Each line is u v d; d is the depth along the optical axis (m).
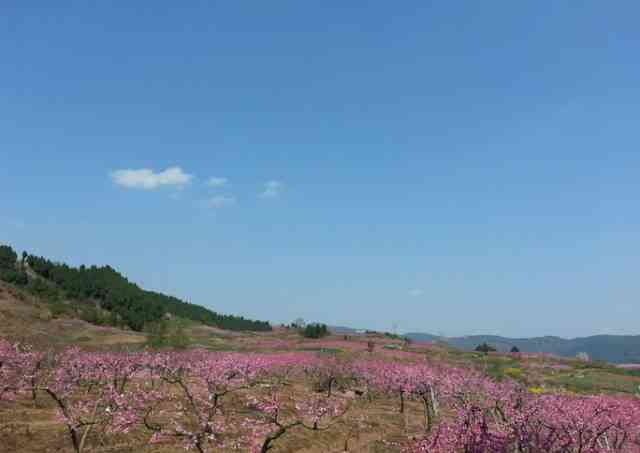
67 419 22.12
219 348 86.62
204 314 162.12
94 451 24.16
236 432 26.83
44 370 37.91
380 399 53.25
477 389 40.75
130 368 40.50
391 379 47.31
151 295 157.88
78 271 140.62
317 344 97.38
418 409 48.06
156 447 25.16
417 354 85.81
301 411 33.69
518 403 29.08
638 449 23.36
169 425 27.53
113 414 23.34
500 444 16.50
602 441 24.92
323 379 54.97
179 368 42.72
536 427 18.23
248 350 85.06
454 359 83.00
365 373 52.78
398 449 29.33
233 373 42.50
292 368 57.66
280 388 46.50
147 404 30.42
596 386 60.34
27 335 67.56
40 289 111.50
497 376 58.06
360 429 34.44
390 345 100.38
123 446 25.02
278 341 105.88
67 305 109.94
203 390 34.19
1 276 109.31
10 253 125.94
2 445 23.38
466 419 17.75
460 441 16.91
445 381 44.34
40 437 25.27
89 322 100.50
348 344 98.25
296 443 28.97
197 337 111.38
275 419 23.70
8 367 33.41
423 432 34.84
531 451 16.95
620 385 61.56
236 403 36.28
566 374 71.88
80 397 35.38
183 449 25.08
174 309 154.00
